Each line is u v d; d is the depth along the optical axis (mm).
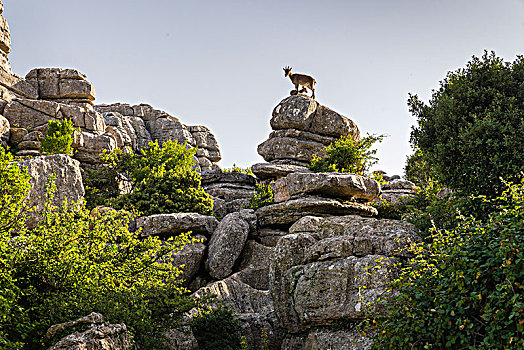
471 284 8438
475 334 8266
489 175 15898
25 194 12508
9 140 34188
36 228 12062
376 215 21891
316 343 13164
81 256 12023
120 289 12734
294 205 21453
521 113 16406
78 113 38375
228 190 30797
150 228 21609
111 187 33031
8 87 38438
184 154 35688
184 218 22375
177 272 15695
